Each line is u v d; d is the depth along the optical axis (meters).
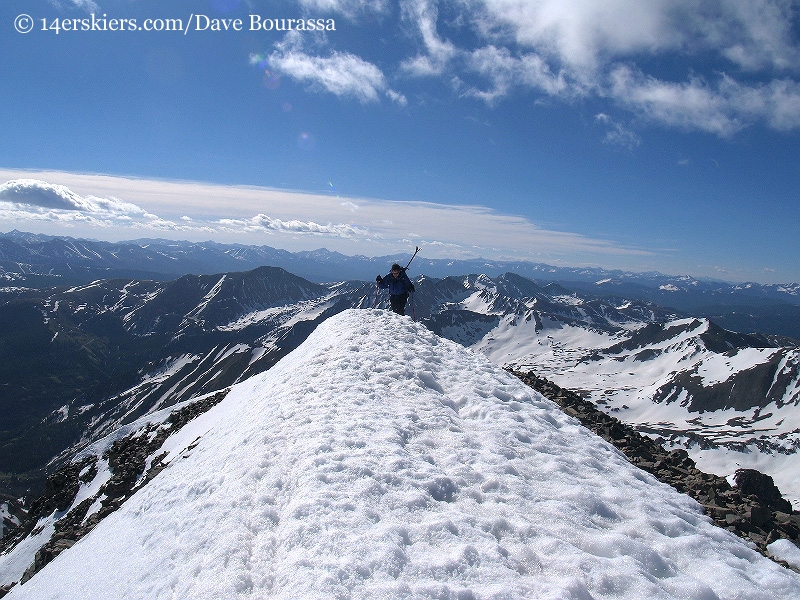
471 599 5.91
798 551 8.66
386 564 6.53
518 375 21.67
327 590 6.05
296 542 7.29
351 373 15.48
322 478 8.95
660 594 6.16
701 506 9.81
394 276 25.03
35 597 14.16
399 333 20.05
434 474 9.07
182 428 27.77
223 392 33.62
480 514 7.98
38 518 29.20
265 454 10.98
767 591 6.47
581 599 6.00
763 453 145.50
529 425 12.09
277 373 21.89
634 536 7.71
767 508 10.49
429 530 7.32
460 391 14.49
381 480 8.85
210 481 11.69
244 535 8.00
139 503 15.09
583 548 7.26
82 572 12.99
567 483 9.26
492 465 9.63
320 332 23.70
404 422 11.73
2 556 27.50
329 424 11.53
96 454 34.56
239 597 6.59
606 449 11.80
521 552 6.98
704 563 7.03
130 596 8.83
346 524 7.52
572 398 18.97
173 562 8.74
